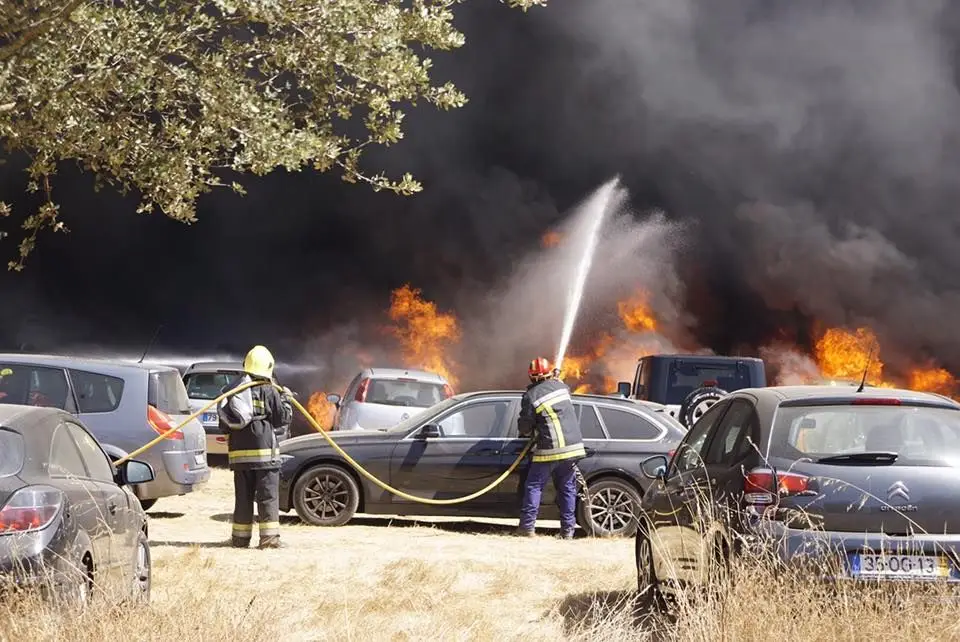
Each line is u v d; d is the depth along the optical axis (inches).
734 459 320.2
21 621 242.2
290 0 373.7
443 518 701.3
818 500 293.1
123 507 324.2
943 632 265.4
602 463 618.5
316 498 625.9
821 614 271.6
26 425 279.1
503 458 623.2
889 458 298.0
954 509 291.1
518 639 338.0
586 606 397.1
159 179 383.6
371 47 384.8
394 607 385.7
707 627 277.1
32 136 387.2
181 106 391.2
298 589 413.7
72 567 259.4
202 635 271.7
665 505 366.0
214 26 382.0
